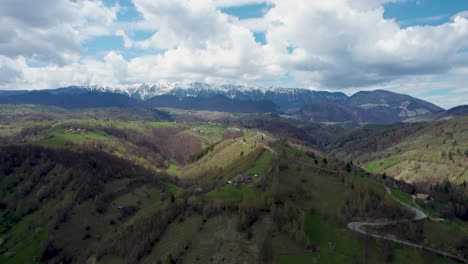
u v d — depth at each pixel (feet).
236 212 508.94
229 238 458.91
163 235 527.81
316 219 527.81
